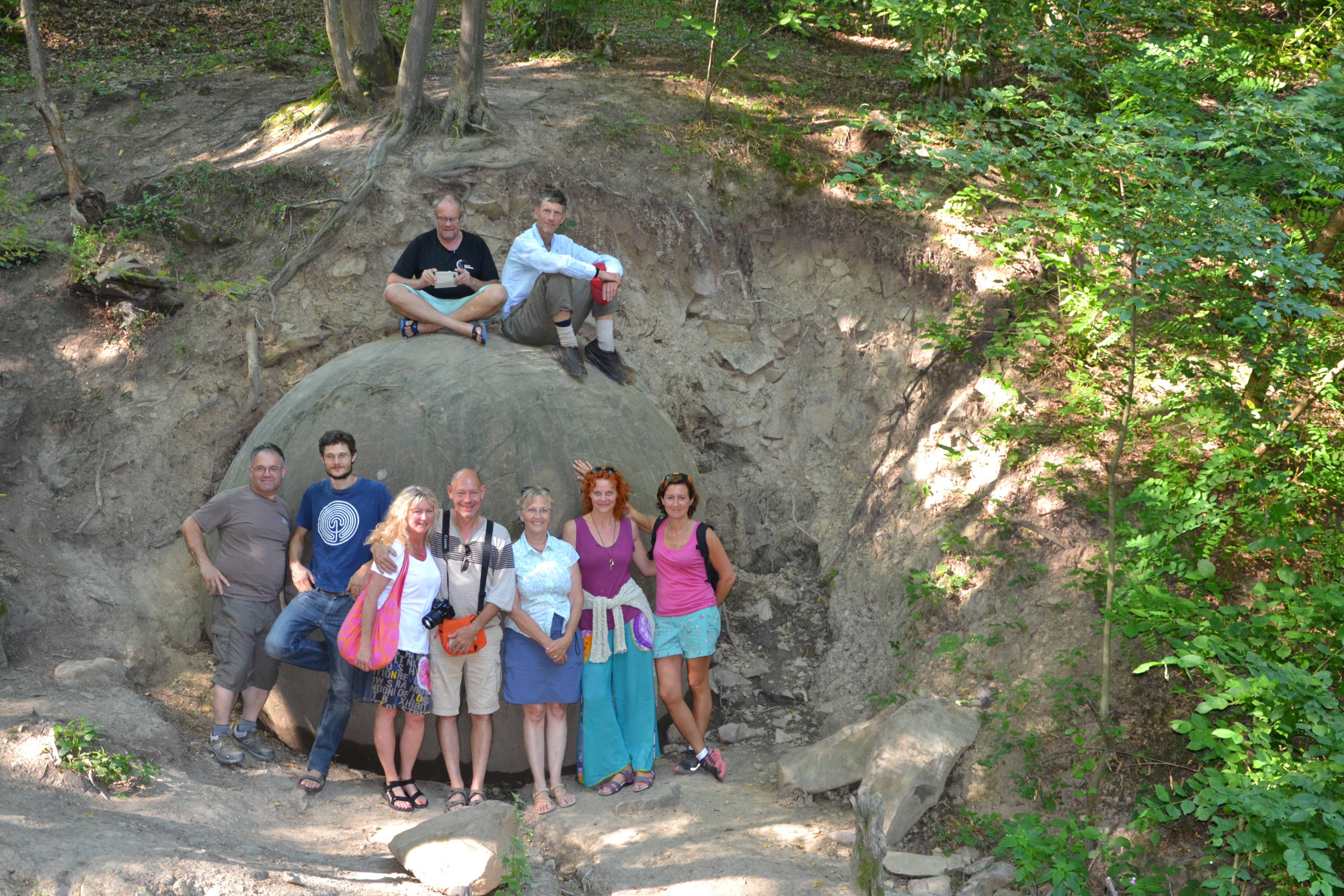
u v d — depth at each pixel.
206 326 7.12
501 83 9.17
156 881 3.79
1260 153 4.86
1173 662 4.22
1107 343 5.58
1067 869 4.18
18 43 10.84
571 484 5.59
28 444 6.63
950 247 7.35
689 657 5.59
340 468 5.23
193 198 7.66
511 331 6.28
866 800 4.42
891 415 7.32
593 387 6.12
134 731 5.11
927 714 5.20
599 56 9.85
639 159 8.16
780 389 7.82
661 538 5.58
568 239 6.30
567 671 5.25
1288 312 4.52
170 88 9.59
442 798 5.35
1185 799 4.40
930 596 6.04
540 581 5.12
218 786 4.99
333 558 5.21
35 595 5.97
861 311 7.75
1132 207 4.65
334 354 7.18
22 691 5.28
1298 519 5.05
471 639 5.02
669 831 4.92
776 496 7.48
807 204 8.00
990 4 7.29
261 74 10.23
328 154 8.04
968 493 6.38
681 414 7.63
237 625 5.26
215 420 6.87
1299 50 6.97
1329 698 3.99
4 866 3.73
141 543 6.41
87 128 8.89
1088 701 4.87
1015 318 6.82
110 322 7.20
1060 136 4.98
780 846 4.73
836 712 6.10
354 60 8.84
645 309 7.82
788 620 6.94
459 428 5.56
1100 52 7.10
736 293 7.98
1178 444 5.38
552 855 4.86
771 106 8.97
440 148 8.04
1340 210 5.33
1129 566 4.96
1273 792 3.79
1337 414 5.57
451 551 5.05
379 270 7.48
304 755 5.61
